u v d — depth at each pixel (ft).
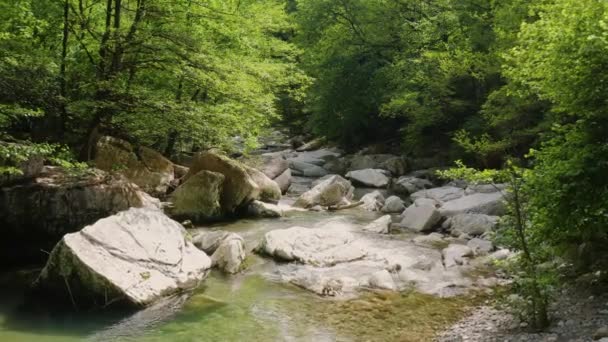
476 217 51.13
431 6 100.83
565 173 24.66
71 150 48.01
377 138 113.91
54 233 41.73
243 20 57.57
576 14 22.98
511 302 26.61
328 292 34.22
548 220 25.18
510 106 62.34
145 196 48.11
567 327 24.56
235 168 57.47
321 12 110.32
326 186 66.28
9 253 40.63
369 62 106.32
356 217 59.62
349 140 115.55
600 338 22.04
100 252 31.86
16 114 39.29
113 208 44.11
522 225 25.61
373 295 34.06
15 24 46.62
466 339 26.13
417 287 35.65
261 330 28.19
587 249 32.17
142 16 50.03
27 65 40.91
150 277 32.73
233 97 51.31
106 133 53.83
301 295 33.86
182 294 33.30
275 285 35.68
